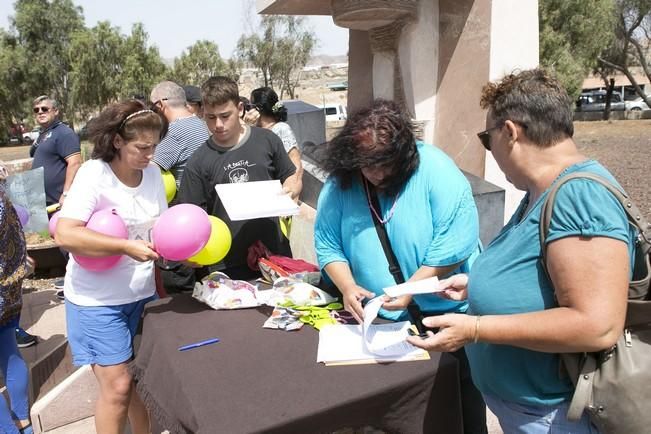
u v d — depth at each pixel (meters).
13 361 2.73
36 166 4.93
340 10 4.21
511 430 1.56
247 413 1.42
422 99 4.33
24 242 2.80
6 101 35.38
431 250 1.90
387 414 1.56
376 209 1.96
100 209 2.23
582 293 1.21
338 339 1.80
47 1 35.84
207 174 2.83
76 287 2.28
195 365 1.69
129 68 33.25
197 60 34.25
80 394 2.96
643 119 28.23
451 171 1.92
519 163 1.42
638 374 1.26
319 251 2.12
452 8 4.19
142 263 2.36
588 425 1.40
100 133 2.18
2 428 2.61
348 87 5.79
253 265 2.67
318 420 1.43
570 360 1.35
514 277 1.39
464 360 2.04
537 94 1.37
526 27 4.14
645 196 8.42
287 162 2.96
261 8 5.49
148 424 2.54
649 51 29.70
